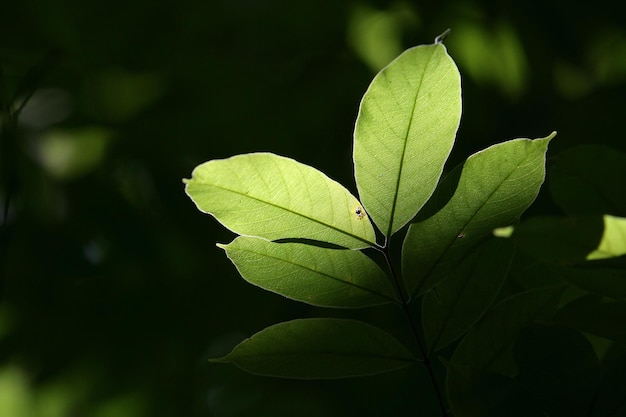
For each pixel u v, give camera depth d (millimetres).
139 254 1310
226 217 652
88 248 1302
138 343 1299
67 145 1376
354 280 675
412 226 666
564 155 728
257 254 669
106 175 1353
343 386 1209
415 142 647
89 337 1283
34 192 1297
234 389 1333
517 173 658
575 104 1410
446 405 938
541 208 1141
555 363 675
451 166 1391
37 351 1273
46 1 1382
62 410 1302
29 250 1264
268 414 1295
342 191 656
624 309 686
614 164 724
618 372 673
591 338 771
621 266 658
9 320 1268
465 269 690
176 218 1353
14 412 1283
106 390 1298
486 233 669
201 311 1333
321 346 680
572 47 1402
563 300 721
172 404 1312
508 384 671
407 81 637
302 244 666
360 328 679
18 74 1376
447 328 688
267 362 681
